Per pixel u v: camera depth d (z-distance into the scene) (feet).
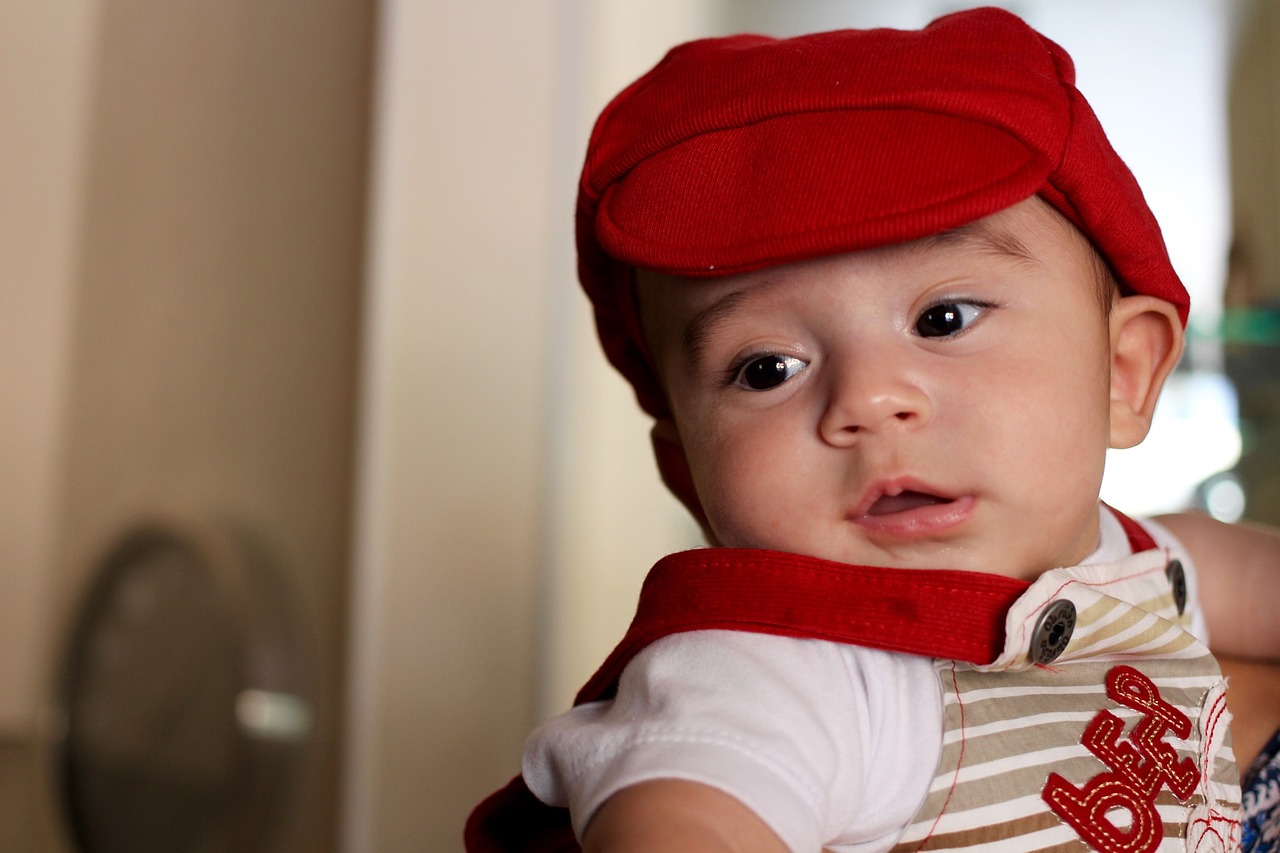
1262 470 4.29
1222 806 1.89
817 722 1.61
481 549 5.08
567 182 5.16
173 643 6.19
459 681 5.07
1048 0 4.54
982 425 1.78
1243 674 2.28
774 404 1.88
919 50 1.92
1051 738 1.75
